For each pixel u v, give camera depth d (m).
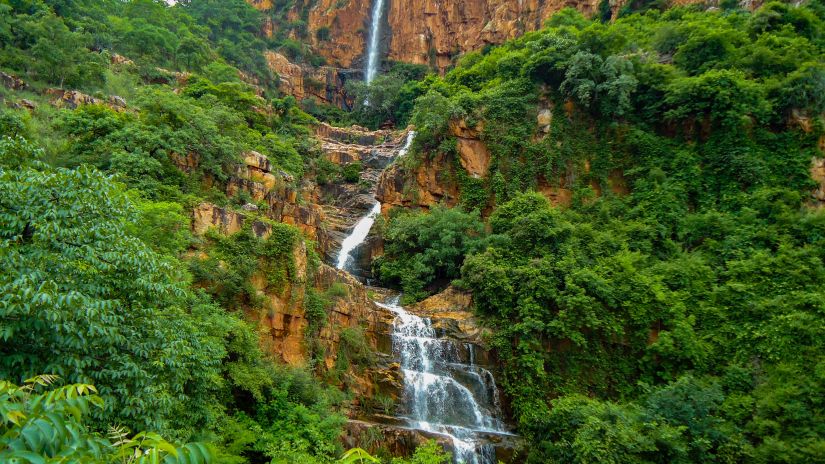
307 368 19.16
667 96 32.03
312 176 44.91
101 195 8.93
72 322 7.20
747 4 41.19
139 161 20.88
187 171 24.05
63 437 3.48
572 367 22.45
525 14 69.94
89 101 33.00
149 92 26.59
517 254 26.81
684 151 30.78
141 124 23.47
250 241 19.86
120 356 8.48
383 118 66.38
